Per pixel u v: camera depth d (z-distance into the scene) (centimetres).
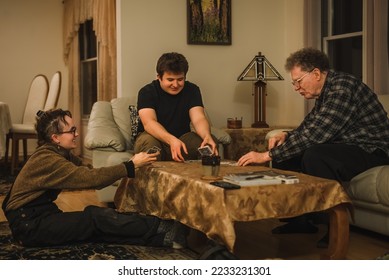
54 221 255
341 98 266
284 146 265
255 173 224
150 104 323
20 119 730
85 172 251
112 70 574
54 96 567
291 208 208
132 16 443
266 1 489
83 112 737
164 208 240
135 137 373
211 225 203
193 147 307
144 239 260
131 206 276
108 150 358
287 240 280
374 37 387
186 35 461
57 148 263
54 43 746
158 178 246
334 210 222
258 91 458
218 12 469
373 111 278
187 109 332
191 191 218
